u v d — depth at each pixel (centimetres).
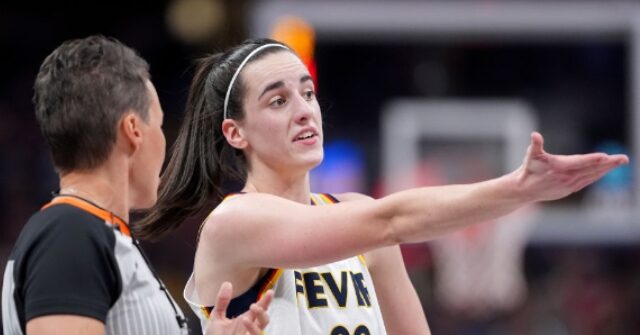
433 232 339
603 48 1337
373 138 1348
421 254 1245
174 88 1416
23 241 318
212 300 403
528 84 1347
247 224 377
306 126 409
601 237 1313
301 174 420
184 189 438
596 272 1290
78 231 311
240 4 1285
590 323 1254
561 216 1317
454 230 337
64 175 331
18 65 1468
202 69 434
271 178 418
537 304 1256
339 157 1338
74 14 1494
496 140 1342
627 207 1315
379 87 1352
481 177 1334
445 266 1241
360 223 349
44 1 1499
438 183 1329
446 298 1238
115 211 332
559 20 1327
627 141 1336
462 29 1339
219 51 467
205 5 1281
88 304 304
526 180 315
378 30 1330
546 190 314
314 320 402
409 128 1345
